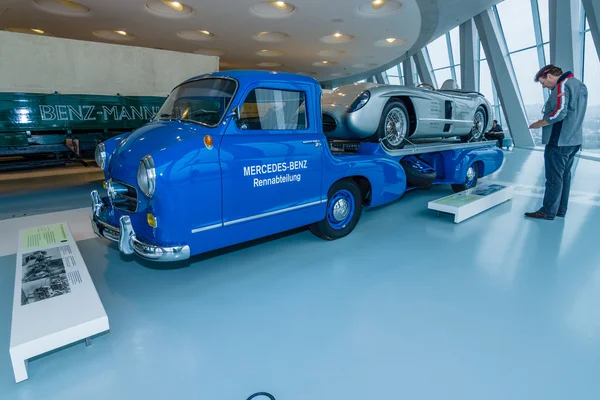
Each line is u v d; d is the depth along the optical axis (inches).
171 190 78.8
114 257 112.2
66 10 322.7
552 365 63.9
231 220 91.2
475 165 199.0
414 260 110.2
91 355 67.6
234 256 113.3
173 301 86.7
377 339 71.6
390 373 62.2
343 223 130.9
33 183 232.7
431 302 85.7
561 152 141.3
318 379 61.0
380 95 143.9
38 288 76.2
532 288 92.3
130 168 85.4
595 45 317.7
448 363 64.6
